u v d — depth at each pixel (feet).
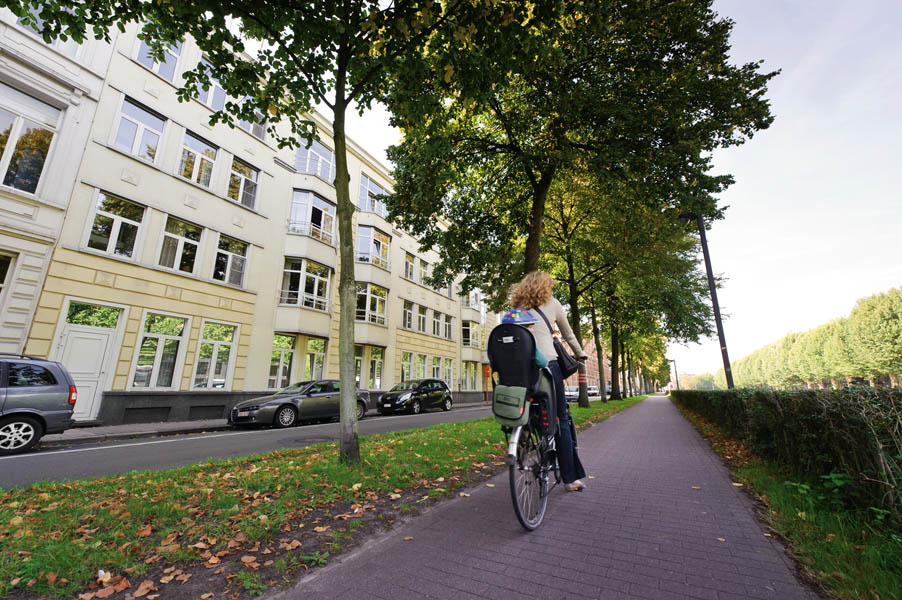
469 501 12.67
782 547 8.91
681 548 8.98
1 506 12.17
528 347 10.34
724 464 18.21
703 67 33.04
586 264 63.46
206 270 48.08
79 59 38.37
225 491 13.21
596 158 33.12
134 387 40.55
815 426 12.41
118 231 40.63
